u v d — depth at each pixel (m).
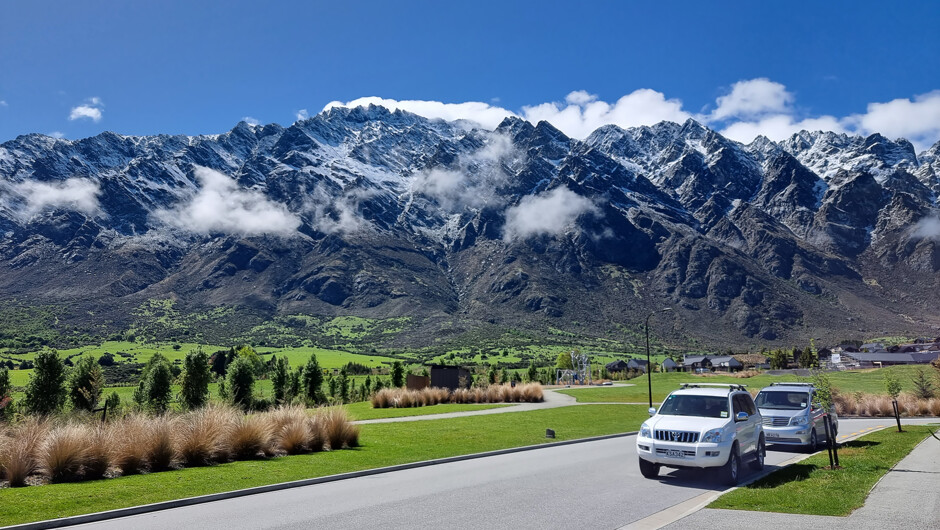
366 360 188.75
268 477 14.61
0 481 13.08
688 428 14.34
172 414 18.59
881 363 141.75
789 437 19.94
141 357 191.12
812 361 23.00
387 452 19.84
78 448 13.91
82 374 43.09
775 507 10.83
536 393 54.25
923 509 10.50
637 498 12.46
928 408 39.78
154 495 12.21
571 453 21.12
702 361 165.38
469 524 10.15
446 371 69.50
